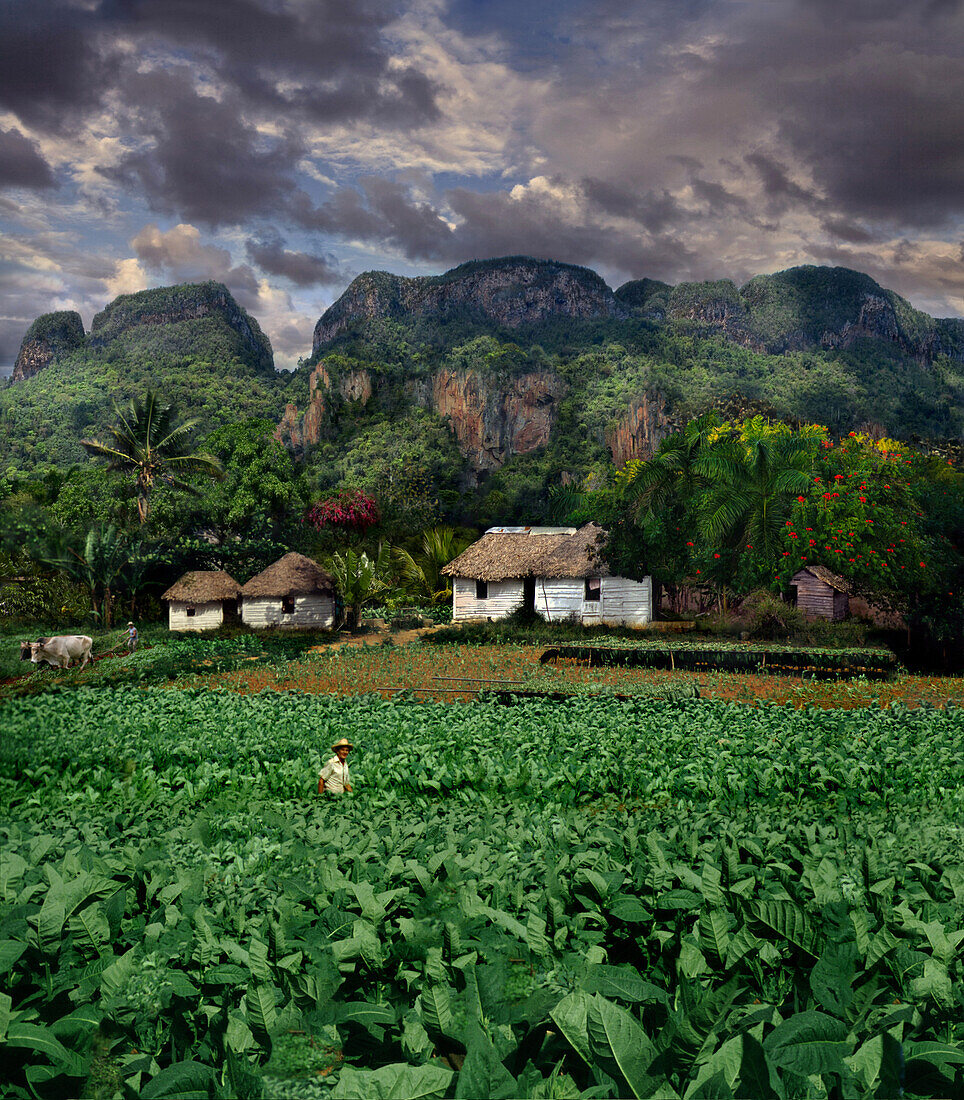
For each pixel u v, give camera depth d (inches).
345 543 1771.7
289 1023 103.0
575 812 303.3
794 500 1008.2
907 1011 106.0
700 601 1266.0
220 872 180.4
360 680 808.9
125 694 589.3
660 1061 86.1
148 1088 87.4
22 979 118.5
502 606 1341.0
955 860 181.9
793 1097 84.7
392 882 155.9
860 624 1042.1
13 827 204.5
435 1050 99.3
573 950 131.1
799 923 127.6
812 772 362.3
